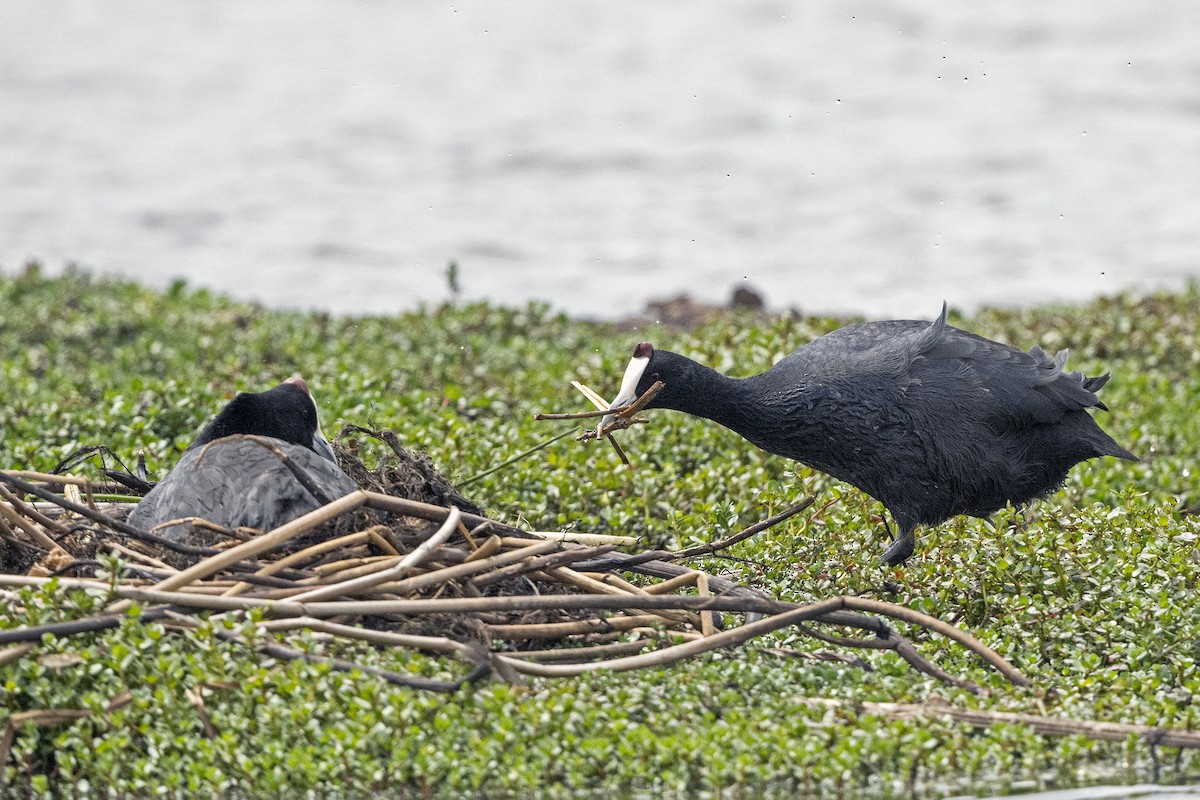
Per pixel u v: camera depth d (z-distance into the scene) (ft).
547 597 28.63
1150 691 29.35
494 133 160.45
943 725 27.66
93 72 196.24
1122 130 155.74
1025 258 110.63
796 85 182.60
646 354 35.88
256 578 28.66
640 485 41.45
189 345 62.80
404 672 28.09
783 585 34.06
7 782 26.94
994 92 175.63
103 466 36.37
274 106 176.76
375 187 138.51
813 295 100.73
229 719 26.94
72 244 118.21
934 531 37.63
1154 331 64.13
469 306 71.20
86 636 28.17
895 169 141.69
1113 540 35.29
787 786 26.50
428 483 32.53
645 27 222.28
